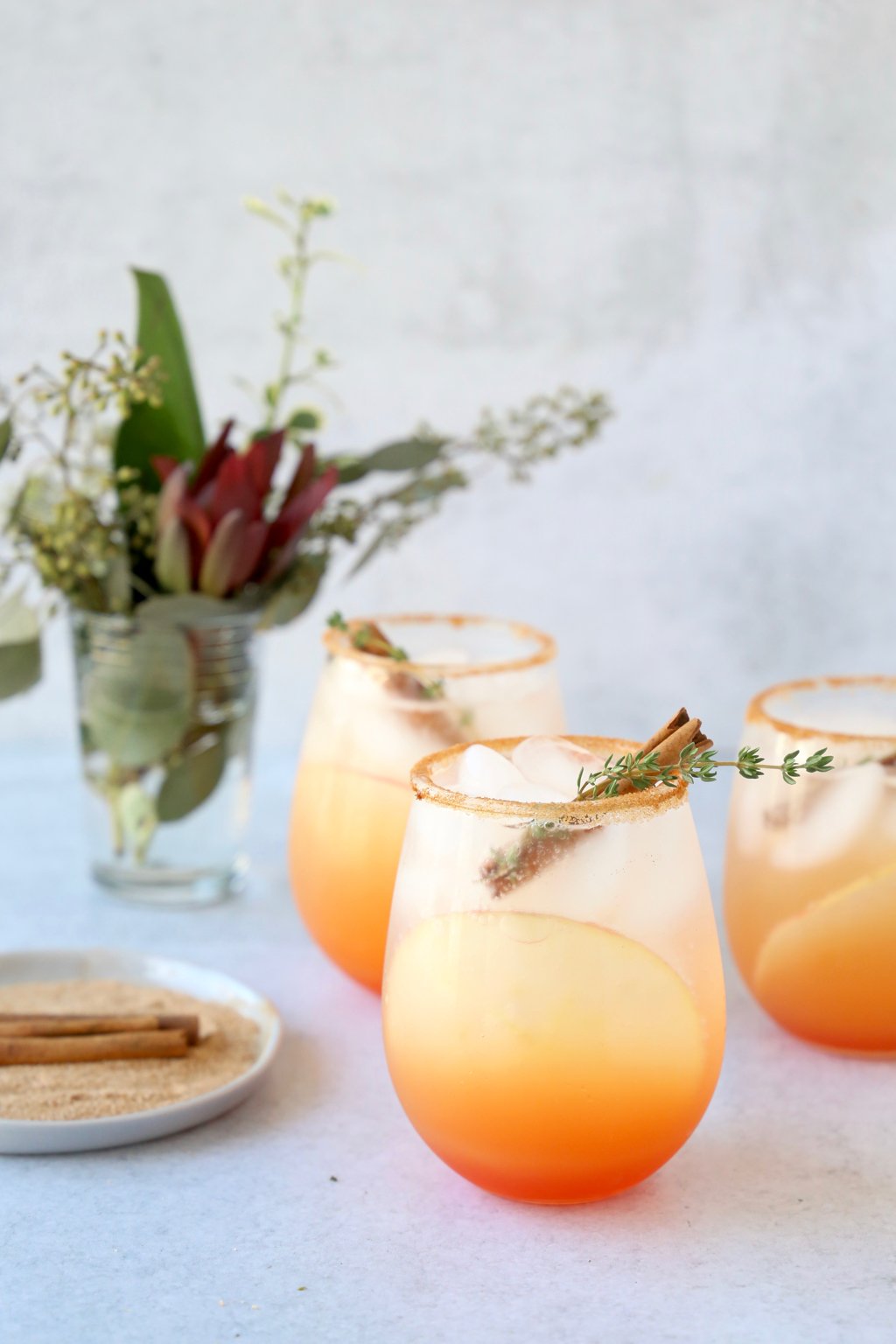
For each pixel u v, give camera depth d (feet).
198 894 3.28
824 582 4.29
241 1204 2.52
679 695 4.35
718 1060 2.47
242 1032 2.83
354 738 2.83
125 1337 2.32
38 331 4.07
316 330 4.12
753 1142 2.64
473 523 4.23
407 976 2.44
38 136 4.00
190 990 2.93
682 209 4.09
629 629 4.31
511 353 4.14
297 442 3.41
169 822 3.23
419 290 4.11
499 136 4.05
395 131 4.04
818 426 4.20
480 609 4.28
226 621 3.17
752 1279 2.41
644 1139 2.41
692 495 4.23
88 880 3.37
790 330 4.15
